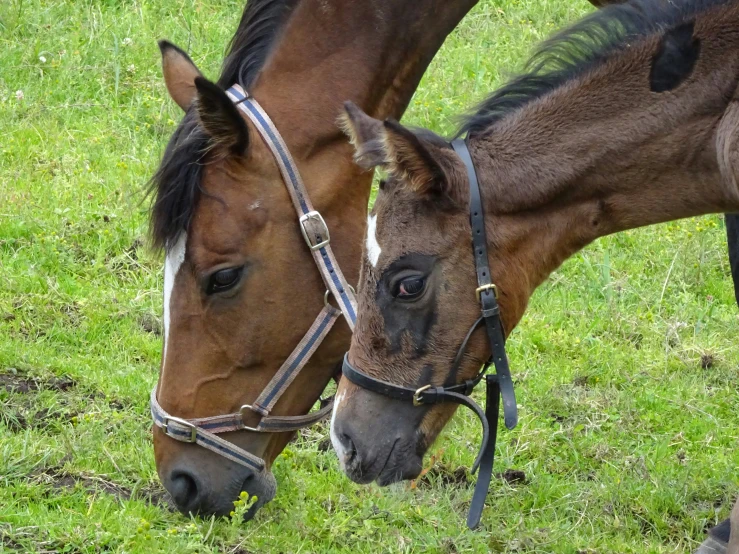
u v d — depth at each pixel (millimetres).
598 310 9375
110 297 8750
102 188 10125
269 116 6102
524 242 5500
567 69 5645
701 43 5441
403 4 6512
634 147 5492
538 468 7320
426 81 12219
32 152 10617
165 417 6055
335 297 6020
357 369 5500
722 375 8586
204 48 12539
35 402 7402
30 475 6648
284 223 5988
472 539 6414
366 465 5504
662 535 6781
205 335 5988
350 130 5320
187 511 6191
